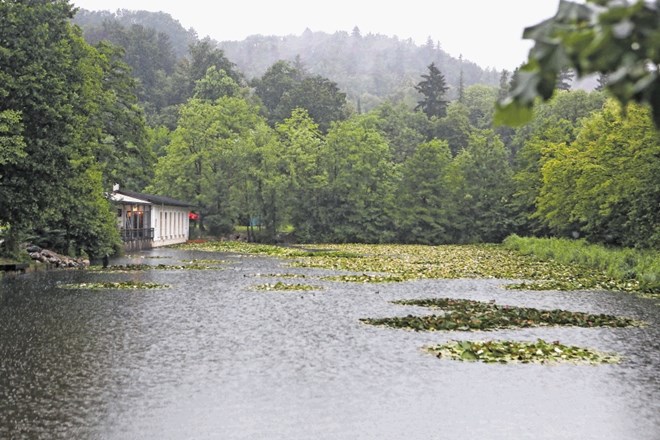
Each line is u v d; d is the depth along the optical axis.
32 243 40.72
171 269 36.78
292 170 78.06
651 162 35.53
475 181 80.56
